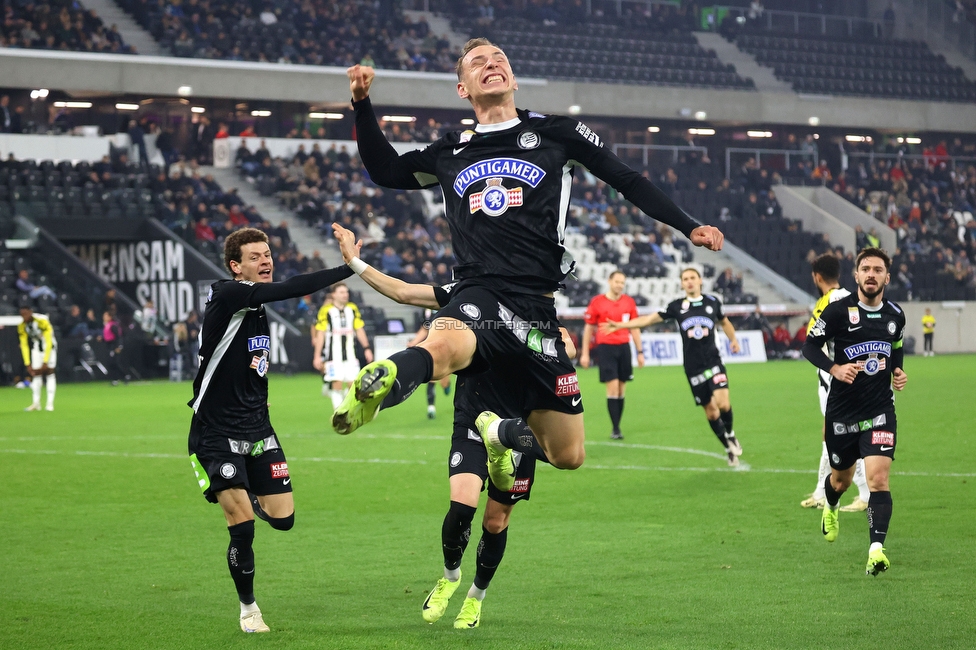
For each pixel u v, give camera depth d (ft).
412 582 33.35
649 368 159.94
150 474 58.23
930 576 32.63
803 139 231.71
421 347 20.44
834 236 212.43
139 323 149.79
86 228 156.15
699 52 233.14
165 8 188.34
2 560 36.78
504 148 23.68
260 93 178.91
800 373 141.69
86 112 173.88
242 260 29.37
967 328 205.77
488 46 23.90
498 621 28.22
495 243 23.35
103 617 28.99
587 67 213.25
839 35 254.88
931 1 261.44
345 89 185.57
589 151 23.43
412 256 169.58
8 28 164.55
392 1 209.97
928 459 59.52
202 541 40.19
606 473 56.75
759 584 31.94
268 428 29.12
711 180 211.00
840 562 34.99
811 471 56.49
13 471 59.26
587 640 25.89
